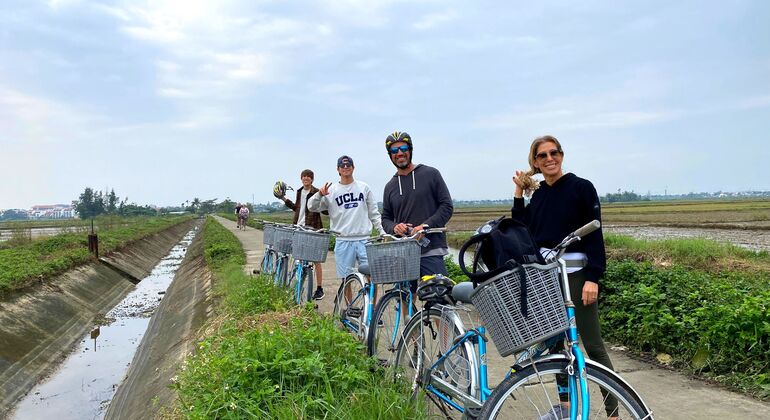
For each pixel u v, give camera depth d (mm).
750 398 4402
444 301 3906
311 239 6594
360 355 4547
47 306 13344
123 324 14641
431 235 4824
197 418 3744
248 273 13391
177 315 12625
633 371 5266
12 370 9453
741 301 5715
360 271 5500
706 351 5121
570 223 3312
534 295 2639
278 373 4121
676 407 4242
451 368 3656
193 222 102688
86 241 23031
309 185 8828
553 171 3389
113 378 9961
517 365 2900
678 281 6973
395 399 3607
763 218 40875
